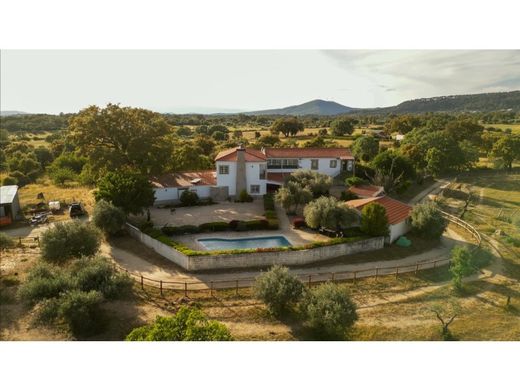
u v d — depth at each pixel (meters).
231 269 30.98
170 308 25.19
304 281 29.30
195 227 38.28
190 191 49.94
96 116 49.91
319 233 38.81
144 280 28.70
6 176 64.00
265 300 24.34
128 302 25.53
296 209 45.38
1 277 27.91
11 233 37.91
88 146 51.19
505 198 62.16
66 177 63.31
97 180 51.66
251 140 112.12
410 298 27.66
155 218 43.12
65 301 21.45
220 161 50.62
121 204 38.38
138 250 34.38
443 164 74.12
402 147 77.69
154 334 19.52
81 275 23.73
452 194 63.56
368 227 36.06
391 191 58.31
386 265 32.88
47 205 47.22
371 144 81.38
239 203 50.12
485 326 24.58
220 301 26.23
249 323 23.92
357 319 22.81
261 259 31.53
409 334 23.38
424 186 68.88
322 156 59.62
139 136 50.53
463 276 31.66
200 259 30.41
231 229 39.19
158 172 54.12
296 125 131.50
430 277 31.11
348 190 50.72
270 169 59.06
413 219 39.38
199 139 83.94
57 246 28.30
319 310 22.45
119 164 49.81
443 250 37.25
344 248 34.06
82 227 29.97
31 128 167.00
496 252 37.66
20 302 24.62
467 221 48.09
